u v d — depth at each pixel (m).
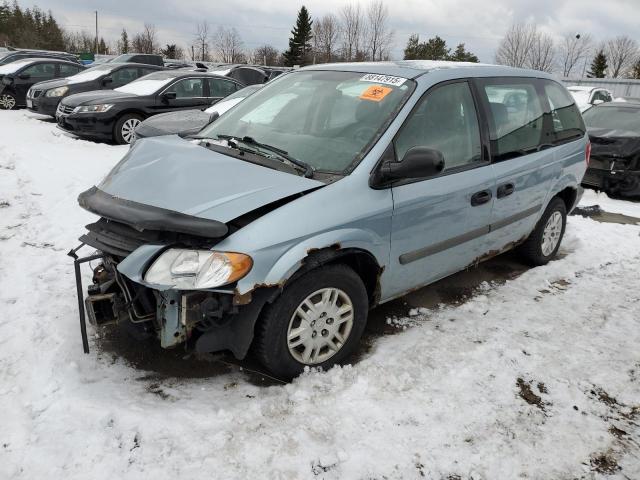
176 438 2.40
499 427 2.63
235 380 2.88
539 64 52.44
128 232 2.70
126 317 2.76
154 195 2.71
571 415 2.76
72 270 4.10
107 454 2.29
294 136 3.29
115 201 2.72
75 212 5.60
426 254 3.38
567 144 4.63
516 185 3.96
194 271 2.46
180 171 2.87
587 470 2.41
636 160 7.78
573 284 4.46
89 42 79.81
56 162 7.96
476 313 3.82
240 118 3.69
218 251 2.48
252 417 2.56
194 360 3.03
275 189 2.71
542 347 3.38
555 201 4.67
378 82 3.43
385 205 2.99
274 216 2.62
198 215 2.51
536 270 4.69
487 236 3.87
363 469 2.31
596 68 66.00
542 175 4.26
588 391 2.97
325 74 3.76
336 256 2.81
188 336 2.59
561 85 4.82
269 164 2.98
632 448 2.56
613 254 5.25
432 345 3.31
